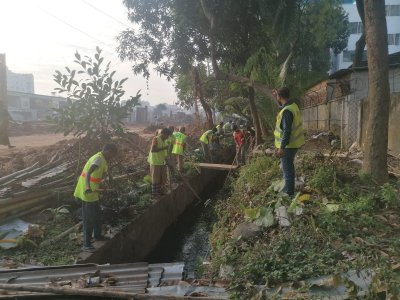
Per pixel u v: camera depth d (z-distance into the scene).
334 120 17.41
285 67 15.55
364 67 16.97
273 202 6.00
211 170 16.52
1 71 15.66
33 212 7.39
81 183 6.10
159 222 9.41
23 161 11.38
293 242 4.57
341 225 4.91
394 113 10.53
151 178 9.99
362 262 3.83
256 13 13.69
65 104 8.48
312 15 21.66
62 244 6.24
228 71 16.41
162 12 14.71
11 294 3.75
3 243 5.92
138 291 3.86
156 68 15.79
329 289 3.55
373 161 6.80
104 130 8.82
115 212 7.44
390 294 3.21
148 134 29.55
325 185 6.58
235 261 4.62
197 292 3.82
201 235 9.95
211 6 13.07
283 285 3.76
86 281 4.18
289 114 5.96
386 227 4.95
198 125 25.98
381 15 6.65
